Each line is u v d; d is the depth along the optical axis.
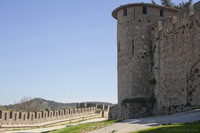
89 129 23.20
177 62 33.44
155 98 37.44
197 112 25.92
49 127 40.38
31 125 39.06
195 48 30.75
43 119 42.50
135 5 40.62
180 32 33.34
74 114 51.09
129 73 39.56
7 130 34.78
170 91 34.22
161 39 36.94
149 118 29.30
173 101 33.53
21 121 38.25
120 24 42.25
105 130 21.25
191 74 31.12
